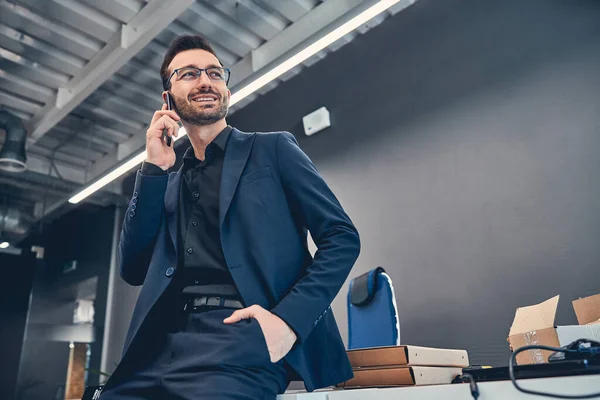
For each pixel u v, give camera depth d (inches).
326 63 164.1
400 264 128.0
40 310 273.7
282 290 35.3
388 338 87.2
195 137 45.5
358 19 115.6
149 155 42.6
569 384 26.0
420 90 135.7
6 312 254.8
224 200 38.0
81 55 166.9
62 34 156.8
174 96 45.3
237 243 36.4
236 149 42.2
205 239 38.8
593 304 68.6
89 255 251.6
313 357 35.4
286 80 175.9
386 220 134.3
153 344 36.1
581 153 101.0
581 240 97.4
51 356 277.6
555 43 110.6
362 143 146.5
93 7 146.9
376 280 94.6
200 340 32.7
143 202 40.9
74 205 257.6
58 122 194.2
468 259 114.6
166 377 31.9
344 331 134.0
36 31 155.7
